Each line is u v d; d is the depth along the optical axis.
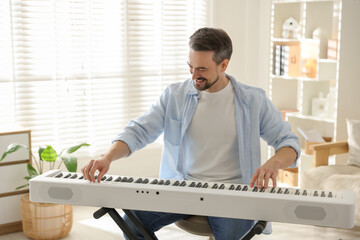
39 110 3.98
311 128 4.61
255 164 2.32
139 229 2.08
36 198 2.04
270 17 4.46
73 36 4.03
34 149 3.97
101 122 4.25
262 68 4.59
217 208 1.88
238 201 1.86
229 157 2.32
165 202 1.93
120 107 4.31
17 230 3.44
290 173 4.29
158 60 4.43
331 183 3.31
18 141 3.31
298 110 4.58
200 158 2.34
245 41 4.61
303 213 1.81
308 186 3.49
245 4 4.57
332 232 3.45
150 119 2.40
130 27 4.26
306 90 4.34
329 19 4.27
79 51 4.07
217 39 2.15
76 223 3.61
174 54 4.50
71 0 3.99
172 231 3.45
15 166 3.34
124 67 4.29
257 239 3.32
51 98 4.01
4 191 3.34
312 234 3.41
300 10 4.52
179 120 2.38
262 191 1.92
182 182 2.02
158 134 2.45
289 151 2.18
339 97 3.99
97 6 4.11
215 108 2.32
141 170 4.44
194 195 1.89
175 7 4.44
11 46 3.79
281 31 4.49
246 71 4.64
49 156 3.25
